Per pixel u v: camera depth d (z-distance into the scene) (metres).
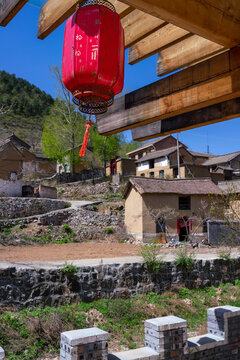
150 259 12.84
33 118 129.50
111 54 2.24
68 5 2.28
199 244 22.64
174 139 52.50
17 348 7.98
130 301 11.49
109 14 2.28
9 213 26.28
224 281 14.56
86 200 36.56
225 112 2.58
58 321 9.21
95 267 11.66
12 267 10.22
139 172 49.28
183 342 4.13
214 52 2.70
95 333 3.79
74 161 48.31
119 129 3.29
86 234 25.11
